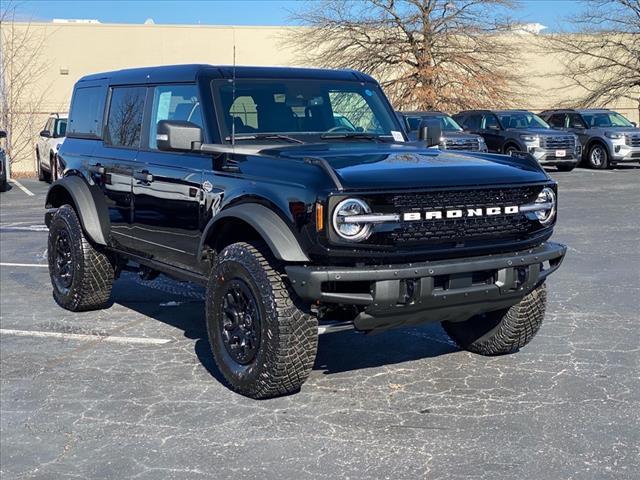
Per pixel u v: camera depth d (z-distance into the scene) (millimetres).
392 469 4098
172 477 4098
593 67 33812
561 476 3973
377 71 30984
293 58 32656
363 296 4617
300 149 5469
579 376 5477
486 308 5086
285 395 5195
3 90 30453
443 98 30156
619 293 7969
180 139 5430
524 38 33781
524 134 22641
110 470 4207
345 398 5152
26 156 31078
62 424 4855
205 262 5582
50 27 31250
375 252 4617
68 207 7539
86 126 7523
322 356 6094
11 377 5746
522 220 5051
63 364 6035
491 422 4691
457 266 4766
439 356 6043
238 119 5812
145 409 5062
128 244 6711
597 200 16047
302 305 4836
